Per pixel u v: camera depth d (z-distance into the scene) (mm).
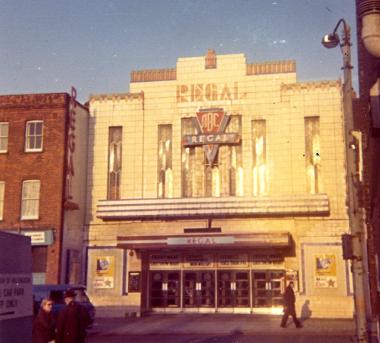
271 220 27312
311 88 28203
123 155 29484
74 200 28141
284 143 28016
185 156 28984
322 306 26000
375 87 11586
